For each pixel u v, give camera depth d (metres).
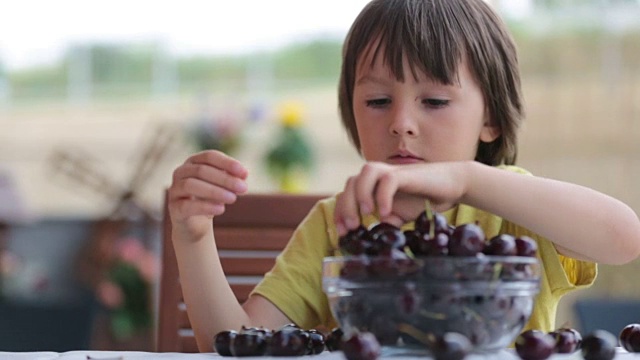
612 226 1.31
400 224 1.19
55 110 9.13
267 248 1.96
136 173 6.07
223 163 1.35
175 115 8.88
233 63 9.51
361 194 1.09
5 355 1.20
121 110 9.11
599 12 5.87
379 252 1.02
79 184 6.82
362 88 1.52
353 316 1.00
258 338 1.12
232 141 6.77
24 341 2.39
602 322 2.48
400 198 1.19
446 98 1.49
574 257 1.44
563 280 1.46
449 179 1.20
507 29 1.66
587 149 5.84
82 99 9.25
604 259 1.34
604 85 5.86
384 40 1.50
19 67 9.30
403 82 1.48
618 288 5.34
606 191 5.82
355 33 1.58
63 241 5.96
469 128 1.52
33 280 5.89
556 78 5.88
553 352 1.04
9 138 8.88
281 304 1.54
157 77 9.41
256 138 7.69
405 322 0.98
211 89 9.42
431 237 1.01
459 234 1.00
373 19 1.54
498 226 1.55
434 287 0.97
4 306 2.41
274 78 9.47
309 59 9.51
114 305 4.83
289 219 1.97
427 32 1.50
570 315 5.39
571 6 5.88
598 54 5.86
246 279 1.96
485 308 0.98
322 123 8.48
